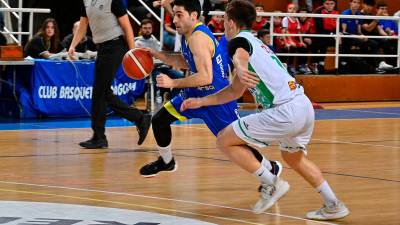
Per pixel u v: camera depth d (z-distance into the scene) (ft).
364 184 29.40
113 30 37.09
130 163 33.63
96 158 34.86
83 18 38.32
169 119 26.53
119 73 51.85
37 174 30.48
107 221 22.25
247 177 30.37
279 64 22.95
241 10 23.17
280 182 24.14
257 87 22.79
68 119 50.14
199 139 41.57
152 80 54.65
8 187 27.63
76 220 22.30
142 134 37.32
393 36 64.44
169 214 23.53
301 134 23.07
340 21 63.93
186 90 26.05
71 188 27.66
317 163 34.32
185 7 24.85
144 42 54.03
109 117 51.93
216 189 27.91
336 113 56.08
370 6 65.98
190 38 24.75
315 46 63.52
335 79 63.72
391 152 37.91
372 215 24.07
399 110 58.90
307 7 66.85
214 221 22.72
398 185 29.27
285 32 61.00
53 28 52.16
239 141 23.35
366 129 47.19
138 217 22.93
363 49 64.85
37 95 49.78
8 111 50.55
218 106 25.81
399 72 66.64
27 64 48.88
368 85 65.21
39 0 62.54
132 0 64.64
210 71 24.45
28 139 40.65
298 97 22.75
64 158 34.68
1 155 35.19
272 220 23.11
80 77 51.01
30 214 23.04
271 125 22.65
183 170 31.89
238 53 22.43
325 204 23.32
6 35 56.44
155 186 28.32
